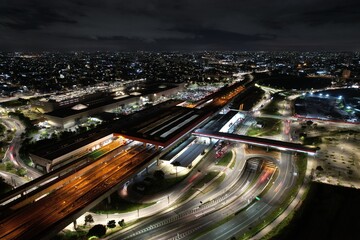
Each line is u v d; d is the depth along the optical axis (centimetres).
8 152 16325
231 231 9544
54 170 12188
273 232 9412
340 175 13100
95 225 9344
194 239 9181
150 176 13275
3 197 9931
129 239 9206
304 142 17600
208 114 19812
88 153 14450
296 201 11138
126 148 14988
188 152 15800
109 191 10681
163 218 10288
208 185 12500
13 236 8156
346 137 18250
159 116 18925
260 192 11888
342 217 10088
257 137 17312
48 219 8925
